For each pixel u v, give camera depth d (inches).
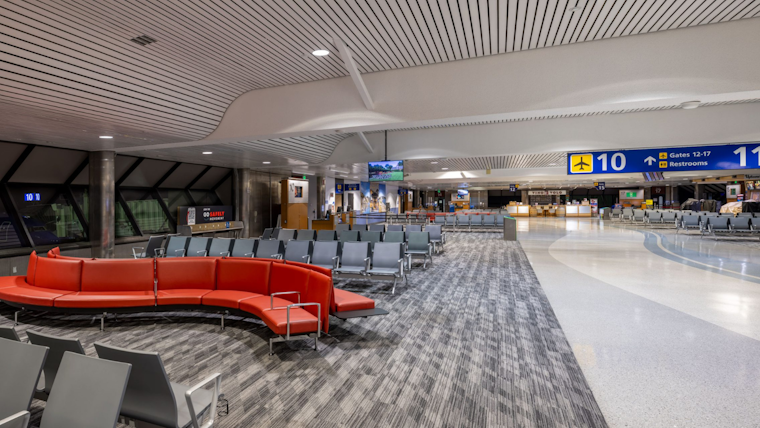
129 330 195.9
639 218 999.0
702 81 209.6
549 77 235.6
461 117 256.2
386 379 140.6
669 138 402.0
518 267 370.0
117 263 216.5
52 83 218.5
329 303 169.6
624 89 222.2
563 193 1913.1
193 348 171.5
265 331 194.2
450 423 112.0
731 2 184.1
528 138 465.4
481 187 1670.8
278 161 585.9
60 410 78.9
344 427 110.2
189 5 179.3
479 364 152.8
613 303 239.0
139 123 285.1
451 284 298.7
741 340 174.6
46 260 225.6
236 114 316.2
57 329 196.9
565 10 190.9
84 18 189.9
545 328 194.9
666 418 113.7
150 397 87.7
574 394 128.3
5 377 83.8
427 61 255.9
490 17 197.0
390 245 290.0
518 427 109.7
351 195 1131.9
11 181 398.6
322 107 288.4
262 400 125.6
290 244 301.1
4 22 178.7
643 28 211.8
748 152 375.2
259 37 214.8
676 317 209.5
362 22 201.0
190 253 331.9
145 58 233.8
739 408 118.6
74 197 450.0
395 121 269.7
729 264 376.2
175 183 616.1
